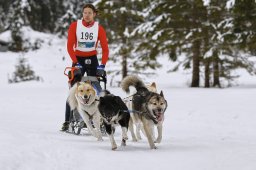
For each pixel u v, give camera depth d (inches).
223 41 895.1
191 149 283.6
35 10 2096.5
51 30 2285.9
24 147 256.2
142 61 1105.4
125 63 1155.9
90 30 356.2
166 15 984.9
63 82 1393.9
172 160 243.6
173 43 1008.2
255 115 481.7
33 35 2098.9
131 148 291.0
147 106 294.8
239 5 781.3
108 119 282.4
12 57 1900.8
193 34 975.0
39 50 2034.9
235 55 1004.6
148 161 241.3
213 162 232.5
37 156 237.0
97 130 333.4
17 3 2052.2
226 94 735.1
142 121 299.0
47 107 640.4
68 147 276.4
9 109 612.1
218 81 1029.8
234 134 374.0
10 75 1552.7
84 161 237.3
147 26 995.9
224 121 455.8
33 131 352.5
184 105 597.0
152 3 1008.9
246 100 625.0
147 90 334.0
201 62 1058.7
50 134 347.9
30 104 685.9
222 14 959.0
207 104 597.9
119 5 1107.9
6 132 304.3
